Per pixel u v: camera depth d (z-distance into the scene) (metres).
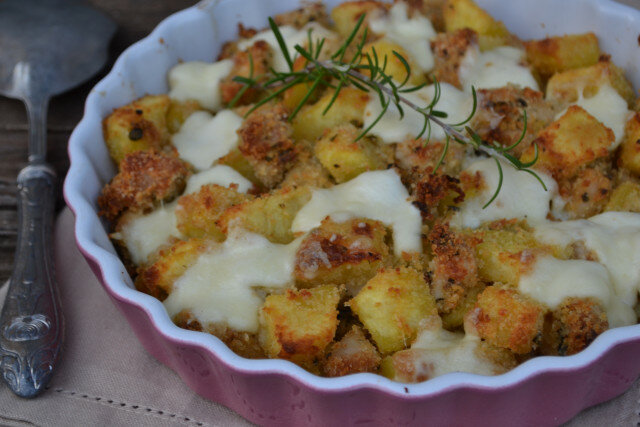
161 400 0.40
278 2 0.50
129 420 0.39
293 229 0.39
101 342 0.42
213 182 0.42
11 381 0.39
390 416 0.35
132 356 0.41
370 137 0.42
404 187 0.40
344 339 0.37
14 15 0.57
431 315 0.36
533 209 0.40
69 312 0.43
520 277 0.36
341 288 0.37
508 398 0.34
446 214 0.40
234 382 0.36
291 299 0.36
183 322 0.37
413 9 0.48
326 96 0.43
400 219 0.39
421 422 0.35
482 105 0.42
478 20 0.47
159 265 0.38
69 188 0.41
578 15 0.48
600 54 0.47
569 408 0.37
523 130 0.39
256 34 0.49
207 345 0.34
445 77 0.45
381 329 0.36
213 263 0.38
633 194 0.40
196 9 0.49
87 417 0.39
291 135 0.43
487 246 0.38
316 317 0.36
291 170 0.42
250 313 0.37
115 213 0.42
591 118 0.41
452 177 0.40
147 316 0.36
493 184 0.40
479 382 0.33
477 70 0.45
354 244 0.37
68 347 0.41
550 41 0.46
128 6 0.61
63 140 0.53
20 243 0.45
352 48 0.47
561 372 0.33
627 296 0.37
